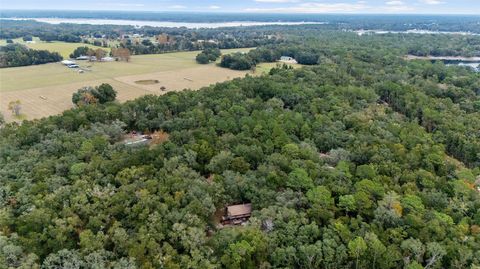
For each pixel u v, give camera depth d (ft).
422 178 226.58
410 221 184.14
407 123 333.83
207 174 245.04
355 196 199.72
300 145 270.26
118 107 341.00
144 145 272.51
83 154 241.55
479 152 280.10
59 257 157.79
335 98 379.14
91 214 187.62
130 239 170.19
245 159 247.50
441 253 165.17
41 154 244.63
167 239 176.04
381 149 258.16
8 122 341.41
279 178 218.79
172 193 205.46
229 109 338.75
